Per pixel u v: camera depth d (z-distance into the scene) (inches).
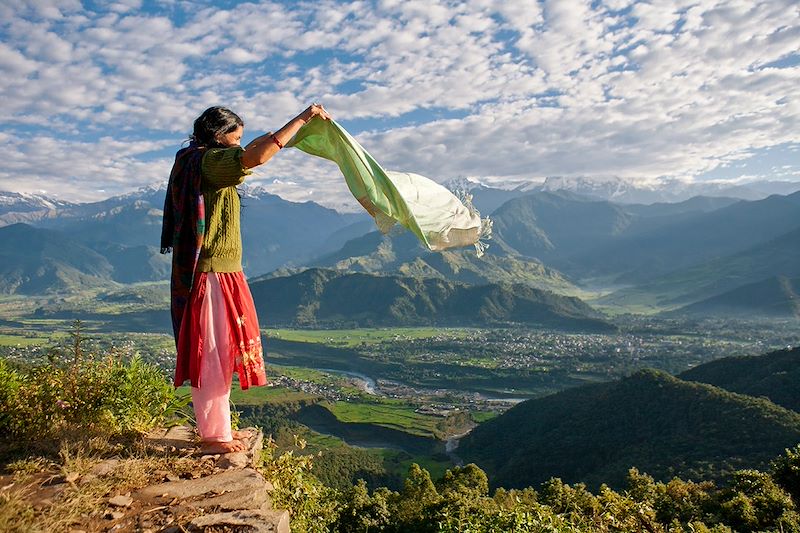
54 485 129.6
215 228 144.6
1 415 159.6
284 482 191.8
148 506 124.1
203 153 140.5
